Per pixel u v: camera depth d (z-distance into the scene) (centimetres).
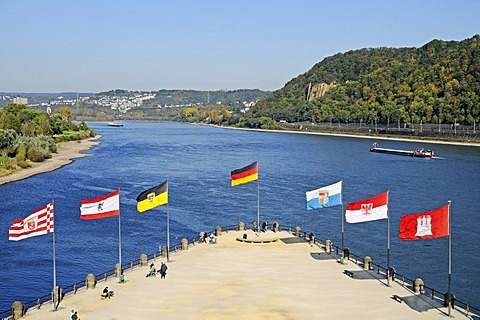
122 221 11412
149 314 5638
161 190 7219
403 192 14800
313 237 8494
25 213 12200
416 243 9756
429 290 7331
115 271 6894
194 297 6112
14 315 5553
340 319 5478
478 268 8388
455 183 16388
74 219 11606
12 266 8538
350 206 6456
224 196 14388
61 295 6088
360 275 6906
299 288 6400
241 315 5591
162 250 7712
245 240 8538
